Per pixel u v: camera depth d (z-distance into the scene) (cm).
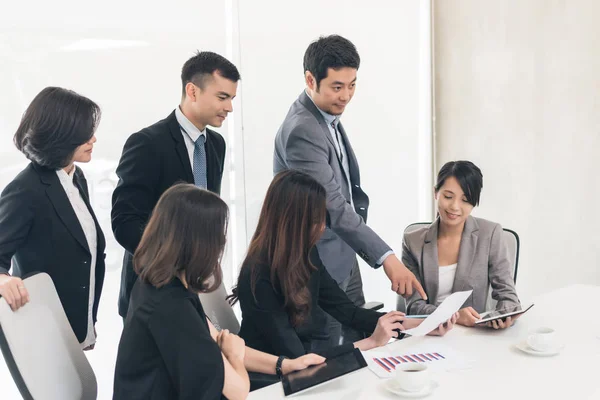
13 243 193
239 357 159
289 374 163
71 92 203
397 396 152
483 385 156
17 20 260
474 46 409
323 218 191
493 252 243
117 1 289
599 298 236
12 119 262
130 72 295
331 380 164
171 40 308
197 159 242
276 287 194
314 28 366
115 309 299
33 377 154
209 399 140
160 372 142
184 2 311
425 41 430
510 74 390
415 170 434
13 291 157
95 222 222
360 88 393
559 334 195
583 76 352
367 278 407
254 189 348
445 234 248
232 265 342
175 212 143
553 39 365
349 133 389
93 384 179
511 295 233
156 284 144
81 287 208
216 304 220
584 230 359
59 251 203
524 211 390
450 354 180
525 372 164
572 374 162
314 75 248
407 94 422
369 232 236
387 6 404
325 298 221
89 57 282
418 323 199
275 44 349
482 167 413
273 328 192
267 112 349
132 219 218
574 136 360
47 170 204
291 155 250
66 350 171
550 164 373
